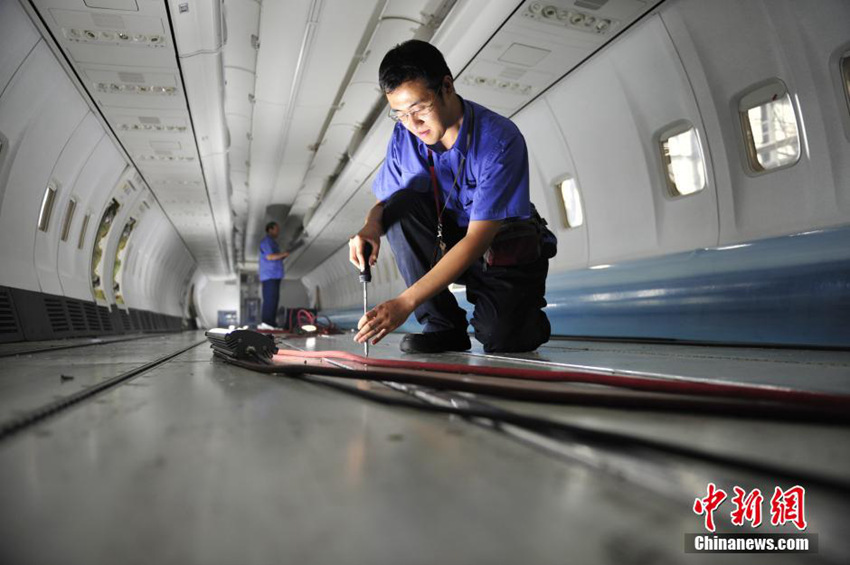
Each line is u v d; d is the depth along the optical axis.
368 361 2.05
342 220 15.37
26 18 4.98
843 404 0.92
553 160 7.08
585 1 4.85
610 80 5.79
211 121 7.85
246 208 17.02
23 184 6.53
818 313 3.30
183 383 1.62
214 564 0.40
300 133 10.20
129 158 9.48
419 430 0.87
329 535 0.45
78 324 8.38
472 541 0.44
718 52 4.73
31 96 5.86
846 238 3.24
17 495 0.56
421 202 2.89
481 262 2.78
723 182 4.96
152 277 18.50
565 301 5.94
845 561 0.42
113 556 0.42
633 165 5.92
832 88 4.02
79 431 0.89
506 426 0.85
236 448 0.76
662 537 0.45
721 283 4.00
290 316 10.41
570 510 0.51
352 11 6.23
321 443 0.78
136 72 6.24
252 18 6.21
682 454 0.67
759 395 1.05
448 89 2.27
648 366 1.94
